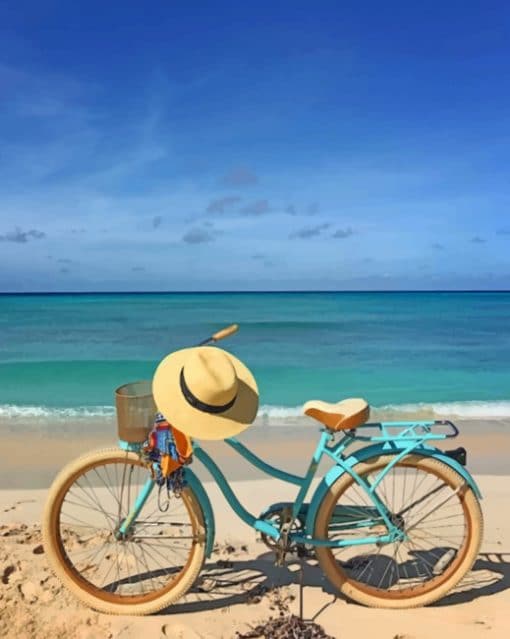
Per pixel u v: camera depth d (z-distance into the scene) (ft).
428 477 19.71
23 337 81.46
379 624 11.33
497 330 90.33
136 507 12.00
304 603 12.05
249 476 20.98
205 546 11.62
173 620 11.41
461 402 37.81
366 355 63.46
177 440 10.87
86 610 11.65
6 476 21.45
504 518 16.84
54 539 11.71
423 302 188.24
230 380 10.51
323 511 11.64
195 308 147.95
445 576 12.00
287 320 109.09
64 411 33.45
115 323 102.12
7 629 10.96
